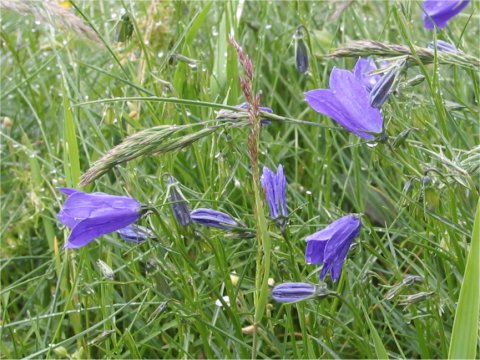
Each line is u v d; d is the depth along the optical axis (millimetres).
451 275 252
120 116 295
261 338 253
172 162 278
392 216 304
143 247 281
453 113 289
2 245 314
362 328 213
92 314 289
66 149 279
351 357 258
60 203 298
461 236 244
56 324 281
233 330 260
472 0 289
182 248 205
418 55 201
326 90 191
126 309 272
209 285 210
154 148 176
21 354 265
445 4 247
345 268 230
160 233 257
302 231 289
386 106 230
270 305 245
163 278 211
